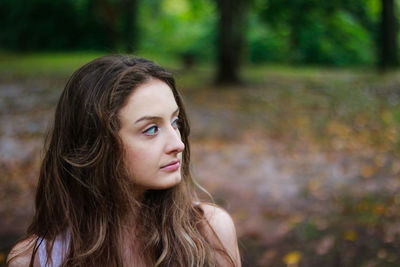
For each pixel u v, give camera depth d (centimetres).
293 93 1191
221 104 1076
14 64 1833
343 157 646
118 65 113
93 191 111
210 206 129
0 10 2523
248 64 2081
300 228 404
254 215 437
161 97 110
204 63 2241
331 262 339
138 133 108
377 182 531
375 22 1702
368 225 404
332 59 2130
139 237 119
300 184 538
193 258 115
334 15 1572
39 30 2516
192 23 2836
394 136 737
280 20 1551
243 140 761
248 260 344
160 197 123
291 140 754
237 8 1452
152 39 2741
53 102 1062
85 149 112
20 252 123
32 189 509
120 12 2405
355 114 911
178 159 112
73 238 115
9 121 879
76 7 2461
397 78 1355
